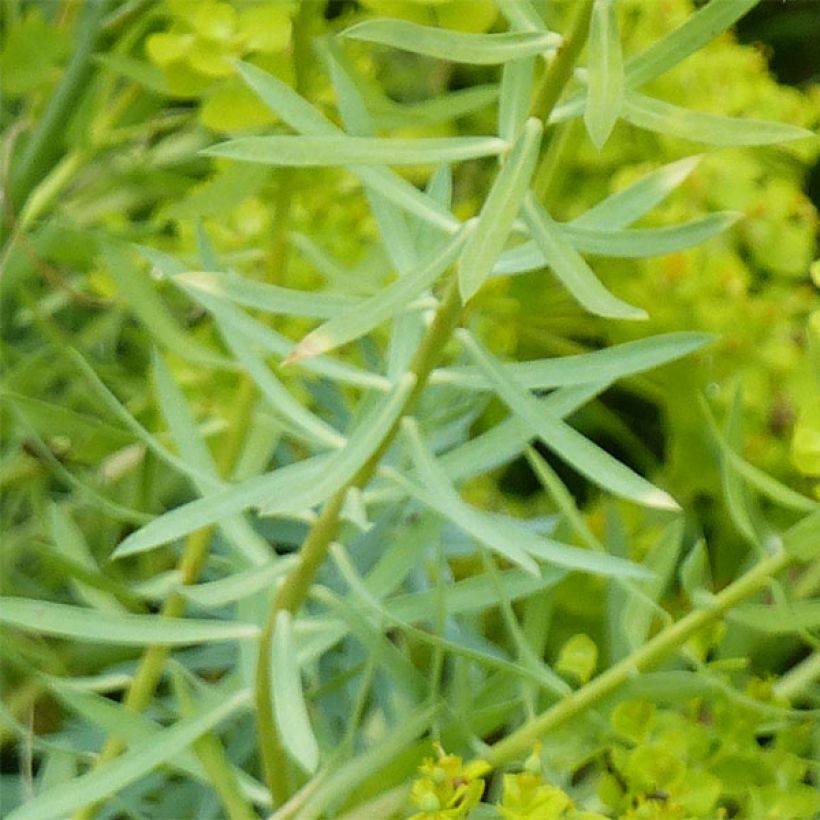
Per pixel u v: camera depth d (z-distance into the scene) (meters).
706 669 0.31
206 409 0.39
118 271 0.34
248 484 0.30
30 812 0.30
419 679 0.32
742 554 0.40
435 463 0.30
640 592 0.31
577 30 0.27
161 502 0.40
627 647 0.32
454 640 0.35
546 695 0.33
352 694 0.35
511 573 0.32
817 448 0.30
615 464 0.28
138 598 0.33
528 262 0.30
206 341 0.39
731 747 0.32
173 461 0.32
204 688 0.33
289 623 0.30
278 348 0.31
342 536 0.36
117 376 0.39
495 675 0.33
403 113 0.35
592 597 0.37
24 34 0.39
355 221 0.40
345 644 0.35
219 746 0.31
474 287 0.26
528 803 0.30
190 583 0.34
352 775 0.31
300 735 0.29
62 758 0.33
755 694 0.32
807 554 0.30
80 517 0.40
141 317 0.34
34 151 0.39
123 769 0.30
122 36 0.38
